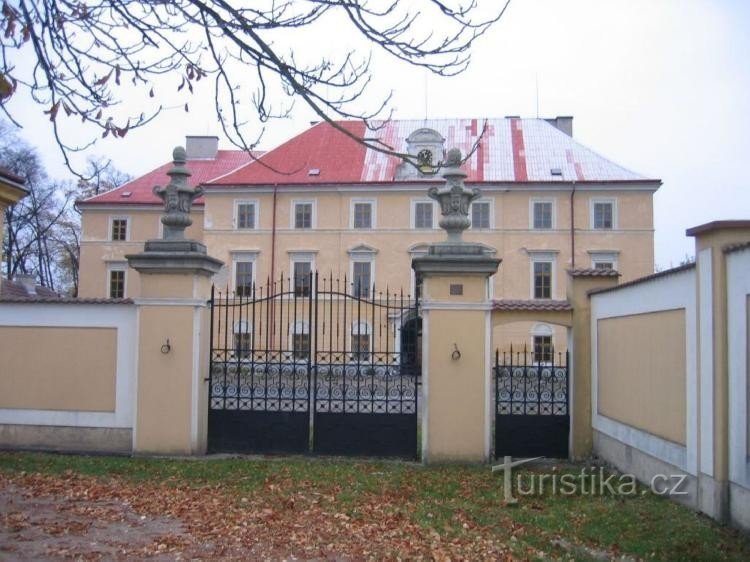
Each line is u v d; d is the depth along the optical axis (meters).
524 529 8.34
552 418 13.20
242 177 41.34
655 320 10.36
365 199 40.12
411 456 12.53
